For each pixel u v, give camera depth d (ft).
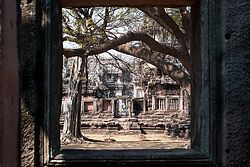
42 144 12.26
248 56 12.07
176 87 110.83
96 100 110.52
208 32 12.45
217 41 12.37
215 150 12.28
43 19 12.45
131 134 101.60
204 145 12.39
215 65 12.37
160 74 110.83
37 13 12.32
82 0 13.76
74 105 73.05
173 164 12.26
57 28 12.79
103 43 50.70
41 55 12.38
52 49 12.50
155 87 111.14
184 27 44.65
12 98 9.75
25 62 12.18
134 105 110.01
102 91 119.44
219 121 12.26
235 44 12.10
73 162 12.22
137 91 124.57
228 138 11.87
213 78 12.37
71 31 50.44
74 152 12.79
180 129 90.38
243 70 12.03
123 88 136.87
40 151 12.26
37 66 12.28
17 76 10.38
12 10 9.87
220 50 12.31
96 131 103.50
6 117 9.16
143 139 86.22
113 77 137.39
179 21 53.31
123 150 13.19
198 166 12.28
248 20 12.17
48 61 12.37
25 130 12.08
